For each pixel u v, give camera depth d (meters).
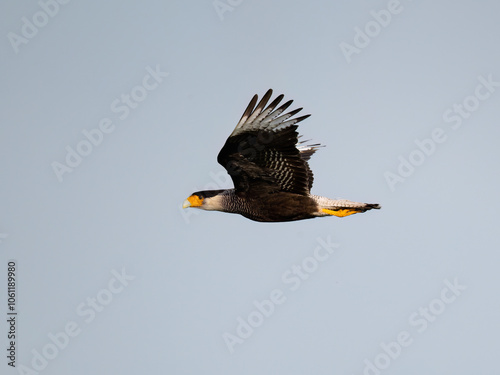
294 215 15.48
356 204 15.34
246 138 14.37
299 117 14.23
